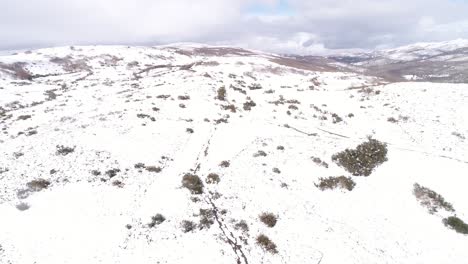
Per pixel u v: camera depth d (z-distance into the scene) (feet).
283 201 59.72
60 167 64.28
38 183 56.34
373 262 47.01
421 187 68.08
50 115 106.22
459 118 107.45
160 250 44.11
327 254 47.26
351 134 101.30
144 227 48.62
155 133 88.28
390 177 73.46
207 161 74.43
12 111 121.39
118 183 60.13
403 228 56.80
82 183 59.00
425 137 97.45
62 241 43.16
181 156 76.43
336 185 68.13
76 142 76.33
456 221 58.13
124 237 45.80
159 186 61.36
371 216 59.41
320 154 81.97
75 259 40.32
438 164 78.33
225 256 43.98
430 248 52.01
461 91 131.64
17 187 56.08
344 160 78.64
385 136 99.81
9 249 40.50
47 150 71.92
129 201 55.01
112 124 91.04
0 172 61.67
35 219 47.11
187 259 42.70
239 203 57.72
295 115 118.62
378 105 131.75
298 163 75.92
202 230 49.37
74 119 96.48
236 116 113.70
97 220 48.70
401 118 113.91
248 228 50.83
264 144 85.05
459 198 65.92
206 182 64.28
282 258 45.39
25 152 71.15
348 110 127.65
